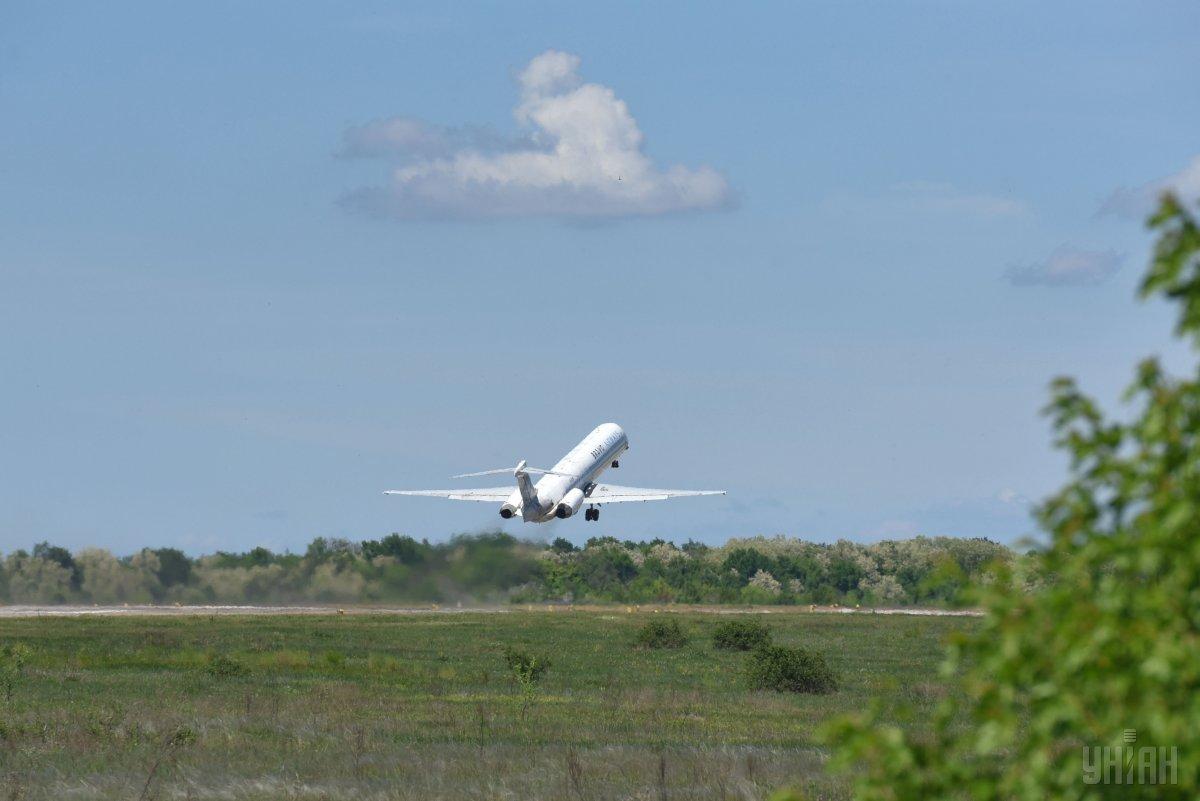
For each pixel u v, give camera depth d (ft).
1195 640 95.35
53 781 327.47
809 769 363.15
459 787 324.19
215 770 347.97
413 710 530.68
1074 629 99.19
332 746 404.98
